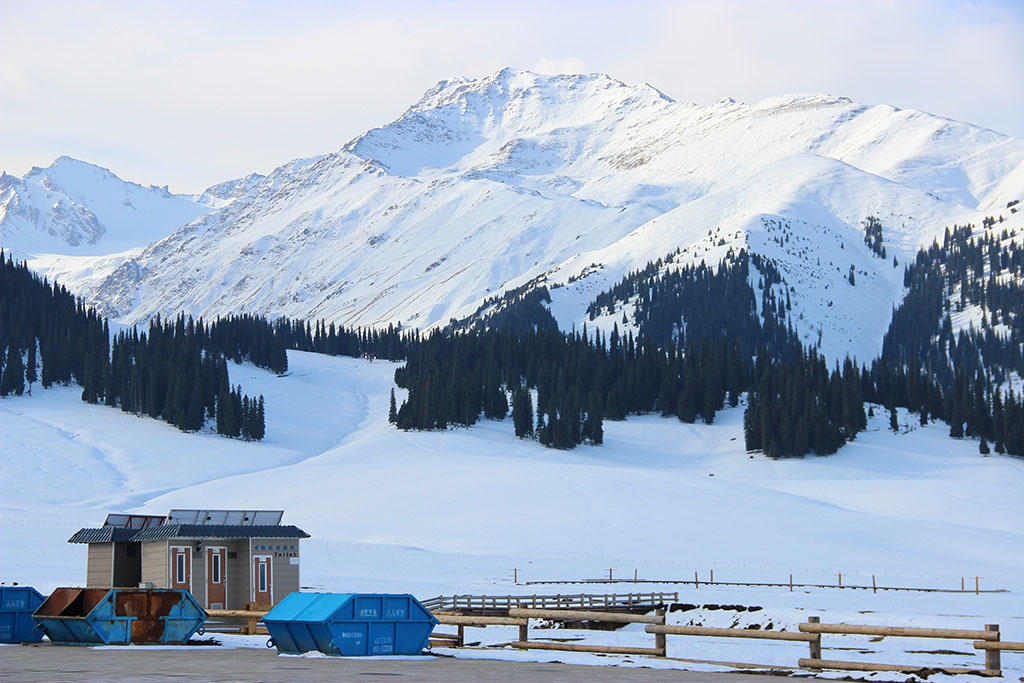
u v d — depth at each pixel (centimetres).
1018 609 7406
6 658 3569
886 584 9300
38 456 17350
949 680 3481
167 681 2803
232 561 5403
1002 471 19750
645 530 12138
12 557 9156
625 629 6656
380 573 9181
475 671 3325
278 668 3256
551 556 10912
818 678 3569
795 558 10812
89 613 4075
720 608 6825
